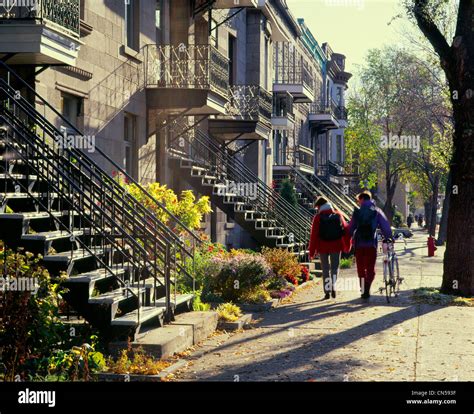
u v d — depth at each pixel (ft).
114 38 57.36
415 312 45.78
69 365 28.40
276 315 45.65
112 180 39.09
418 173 207.82
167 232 45.60
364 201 52.60
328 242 53.42
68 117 51.34
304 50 166.40
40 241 32.42
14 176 36.60
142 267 38.83
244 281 48.65
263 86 109.91
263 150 112.78
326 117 175.73
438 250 132.36
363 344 35.45
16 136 39.50
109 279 36.11
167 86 67.10
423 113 148.15
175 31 73.61
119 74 58.44
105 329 31.76
